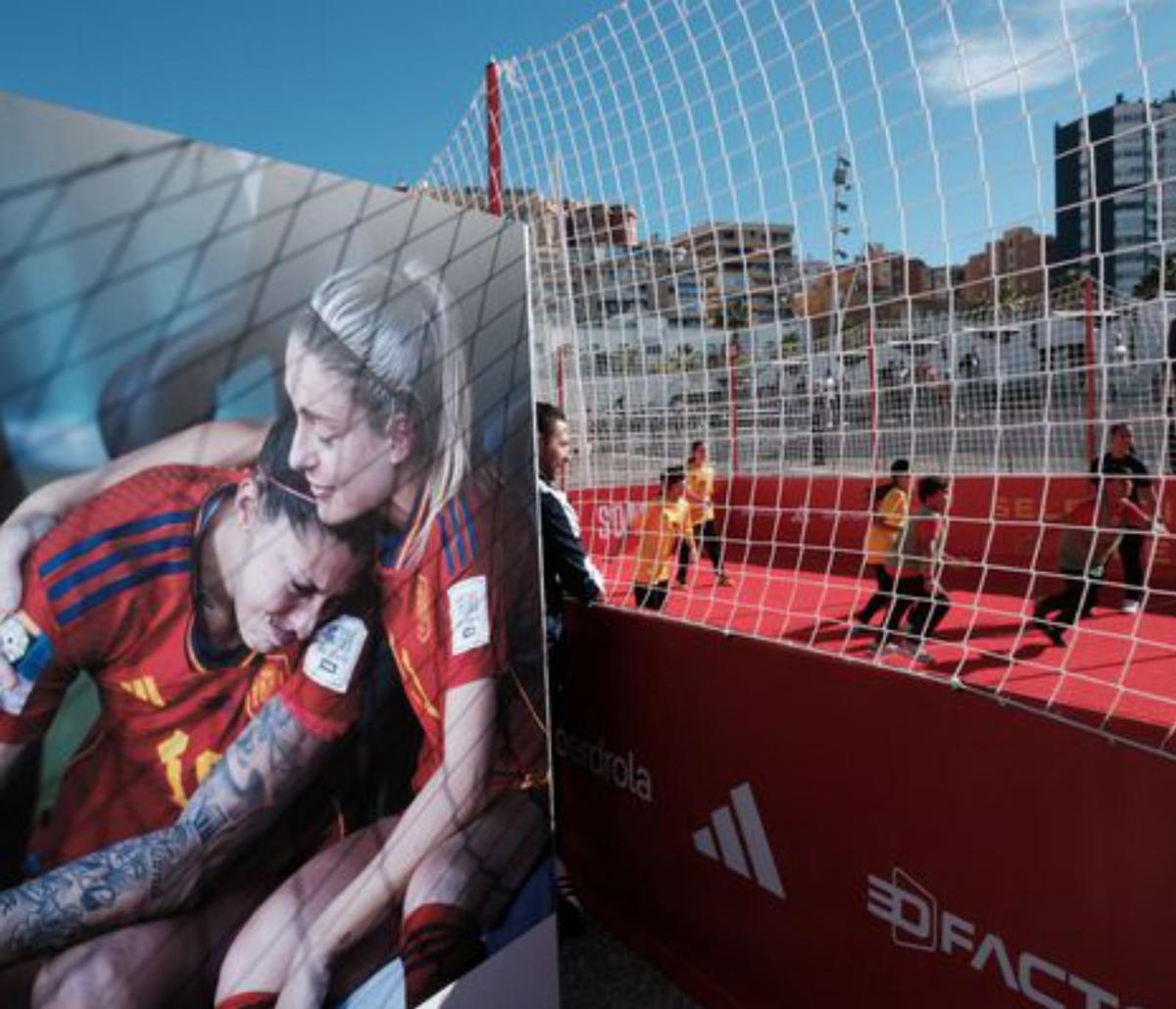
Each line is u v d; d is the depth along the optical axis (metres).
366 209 2.01
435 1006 2.33
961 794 2.13
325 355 1.92
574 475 5.76
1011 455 8.31
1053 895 1.96
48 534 1.45
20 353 1.40
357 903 2.08
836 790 2.45
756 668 2.70
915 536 5.80
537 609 2.63
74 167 1.47
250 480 1.77
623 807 3.33
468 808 2.40
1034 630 6.99
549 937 2.74
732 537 11.28
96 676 1.54
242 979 1.82
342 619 2.00
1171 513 8.06
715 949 2.92
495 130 4.12
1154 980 1.78
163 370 1.61
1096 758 1.87
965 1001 2.15
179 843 1.69
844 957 2.46
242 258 1.74
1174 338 2.32
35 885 1.47
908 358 3.20
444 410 2.26
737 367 3.55
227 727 1.76
